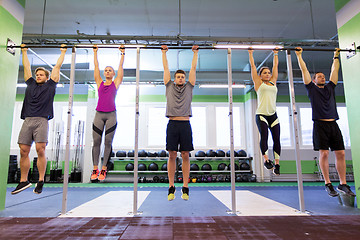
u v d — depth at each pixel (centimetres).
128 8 472
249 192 495
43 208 333
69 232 210
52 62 716
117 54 659
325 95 326
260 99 312
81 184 711
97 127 299
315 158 814
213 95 870
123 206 345
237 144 857
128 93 848
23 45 312
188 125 281
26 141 291
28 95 301
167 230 216
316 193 482
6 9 327
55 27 545
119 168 799
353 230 215
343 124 834
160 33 573
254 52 656
